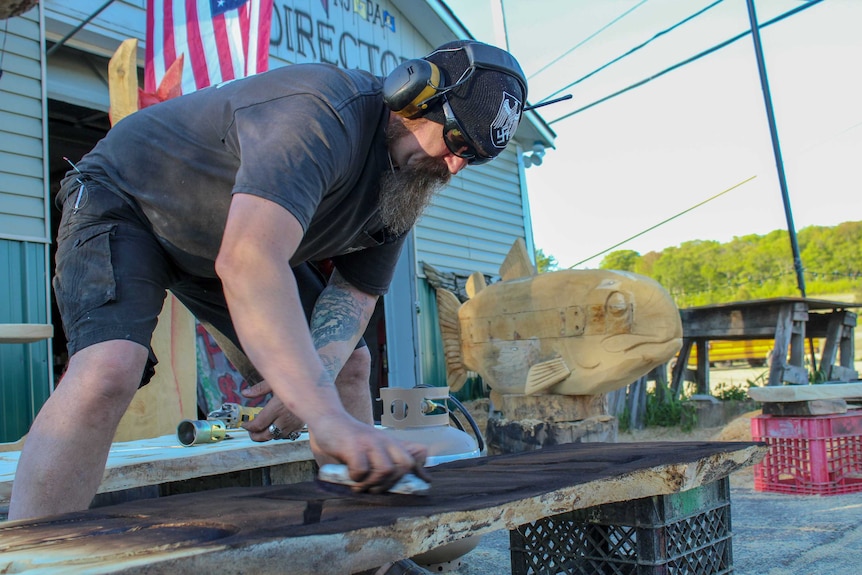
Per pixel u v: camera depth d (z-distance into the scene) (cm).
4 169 544
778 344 755
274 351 124
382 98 171
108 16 635
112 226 172
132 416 423
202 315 219
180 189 172
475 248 1008
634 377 532
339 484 121
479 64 163
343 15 856
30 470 148
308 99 151
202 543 88
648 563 165
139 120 182
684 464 158
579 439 524
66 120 812
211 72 508
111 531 104
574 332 543
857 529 318
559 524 185
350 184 170
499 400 620
